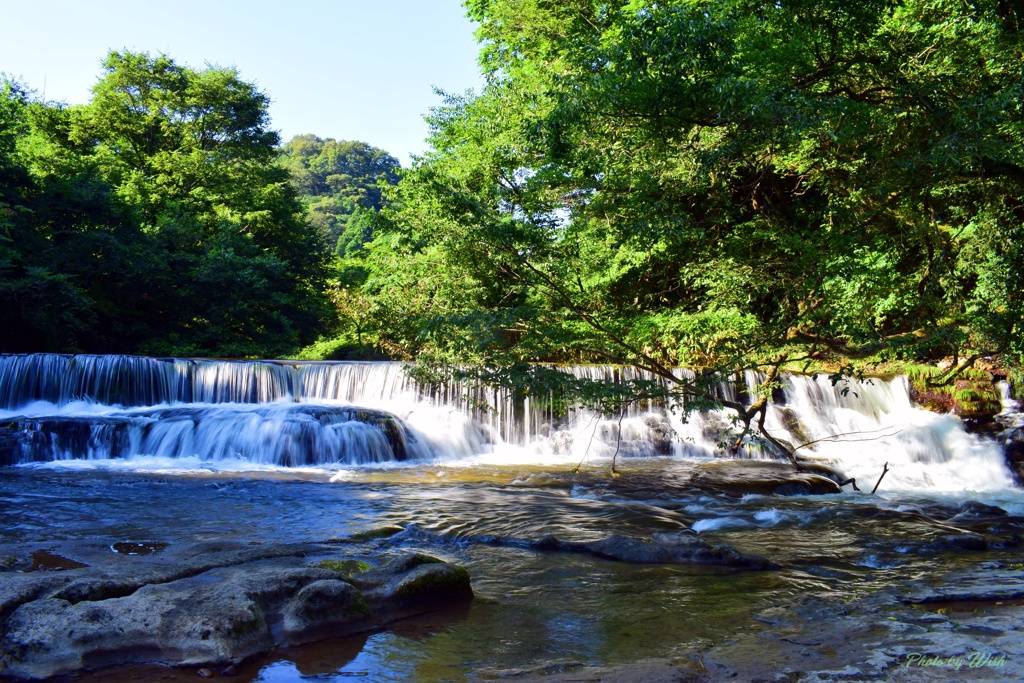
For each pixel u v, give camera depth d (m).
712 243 11.62
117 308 32.00
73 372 19.67
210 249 36.38
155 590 5.85
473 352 11.12
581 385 10.29
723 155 9.27
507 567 8.07
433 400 20.39
